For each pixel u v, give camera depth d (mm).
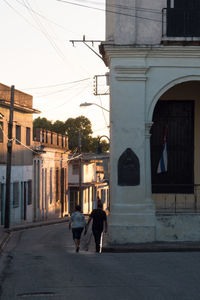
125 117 16375
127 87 16375
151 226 16109
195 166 18141
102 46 17219
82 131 71562
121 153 16344
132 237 16078
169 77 16344
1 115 31094
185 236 16172
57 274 10062
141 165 16281
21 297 8086
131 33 16344
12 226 30031
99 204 15820
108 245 16031
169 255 13102
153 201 16312
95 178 61031
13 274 10398
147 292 8195
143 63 16297
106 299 7738
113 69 16359
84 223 15602
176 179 18219
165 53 16203
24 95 36125
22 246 18078
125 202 16266
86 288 8602
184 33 16344
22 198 35375
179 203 18000
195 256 12719
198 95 18188
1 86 31312
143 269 10500
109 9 16766
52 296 8055
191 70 16344
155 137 18281
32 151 37938
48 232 25078
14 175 33594
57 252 15242
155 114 18281
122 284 8867
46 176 42281
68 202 52125
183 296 7891
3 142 31734
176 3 16516
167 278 9391
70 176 54094
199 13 16438
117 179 16297
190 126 18234
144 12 16500
